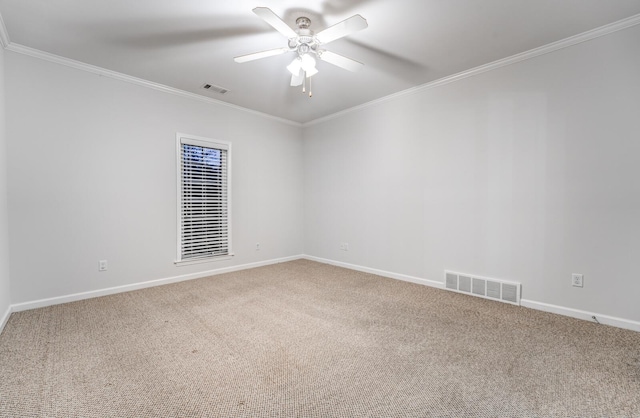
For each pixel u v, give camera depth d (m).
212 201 4.24
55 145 2.98
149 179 3.62
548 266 2.81
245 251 4.64
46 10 2.24
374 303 3.08
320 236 5.15
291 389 1.67
